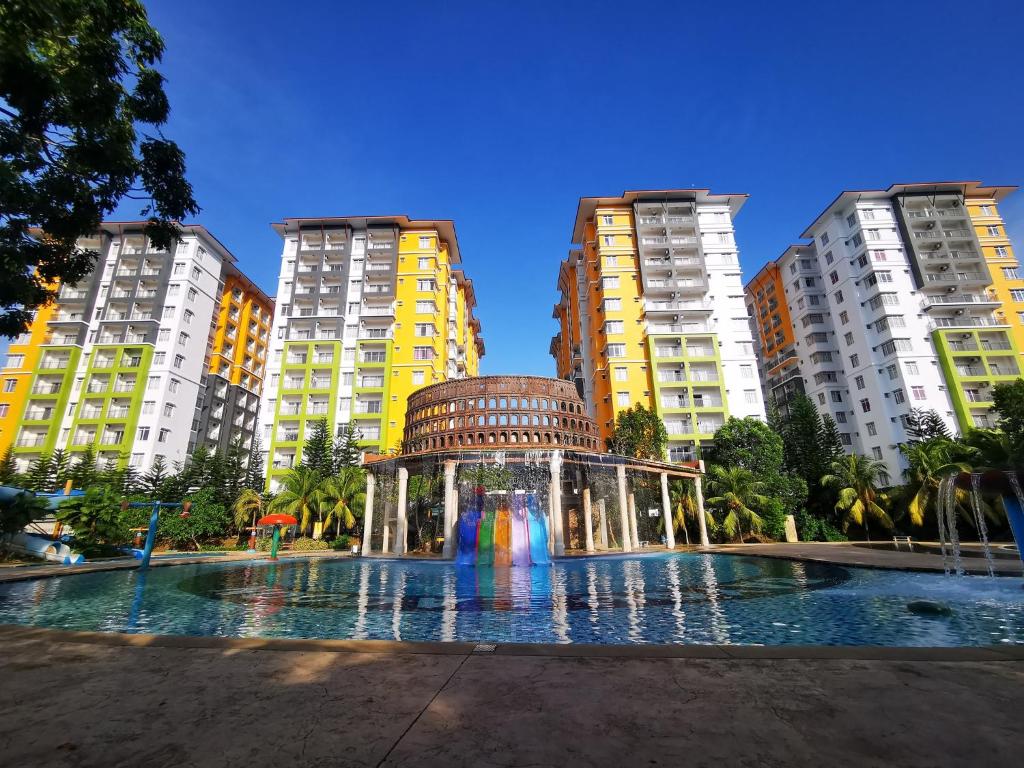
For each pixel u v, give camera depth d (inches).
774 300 2758.4
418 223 2564.0
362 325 2384.4
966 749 123.6
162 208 434.6
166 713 153.1
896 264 2114.9
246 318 2970.0
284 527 1633.9
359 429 2212.1
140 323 2218.3
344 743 131.8
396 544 1255.5
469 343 3663.9
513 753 124.9
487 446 1216.8
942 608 427.2
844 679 176.4
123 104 393.4
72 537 1039.6
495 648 223.5
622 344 2182.6
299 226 2541.8
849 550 1053.2
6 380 2134.6
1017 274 2117.4
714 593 573.3
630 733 135.7
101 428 2069.4
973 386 1910.7
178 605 523.5
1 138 339.0
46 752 127.1
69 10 331.3
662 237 2331.4
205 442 2487.7
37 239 416.2
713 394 2071.9
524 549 1037.2
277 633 393.4
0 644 234.8
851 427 2201.0
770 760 119.2
